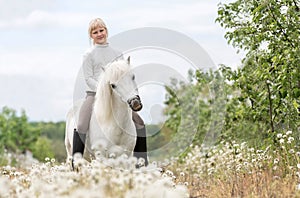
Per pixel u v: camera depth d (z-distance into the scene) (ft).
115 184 24.53
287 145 38.11
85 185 24.81
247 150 41.19
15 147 141.79
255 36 40.34
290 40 38.09
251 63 42.52
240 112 43.27
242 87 42.11
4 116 146.00
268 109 41.83
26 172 44.27
